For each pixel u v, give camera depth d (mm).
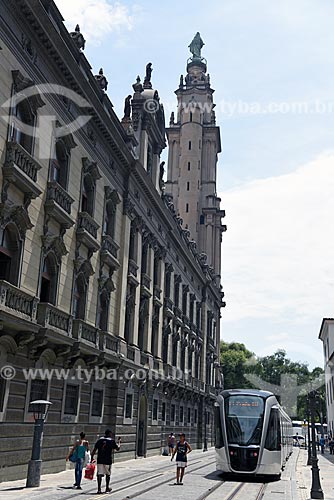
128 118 35438
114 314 30578
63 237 23781
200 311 58688
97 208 28203
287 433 38250
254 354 108062
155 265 40969
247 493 19438
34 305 20156
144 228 36906
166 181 72125
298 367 106688
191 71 77500
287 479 25719
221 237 73438
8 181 19062
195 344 55250
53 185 22484
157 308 40125
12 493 16359
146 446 36094
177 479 21891
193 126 72500
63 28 23422
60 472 23016
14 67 19812
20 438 19891
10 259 19922
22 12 20109
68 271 24438
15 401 19703
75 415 24797
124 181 32844
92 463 20734
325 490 22125
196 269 54625
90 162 27000
